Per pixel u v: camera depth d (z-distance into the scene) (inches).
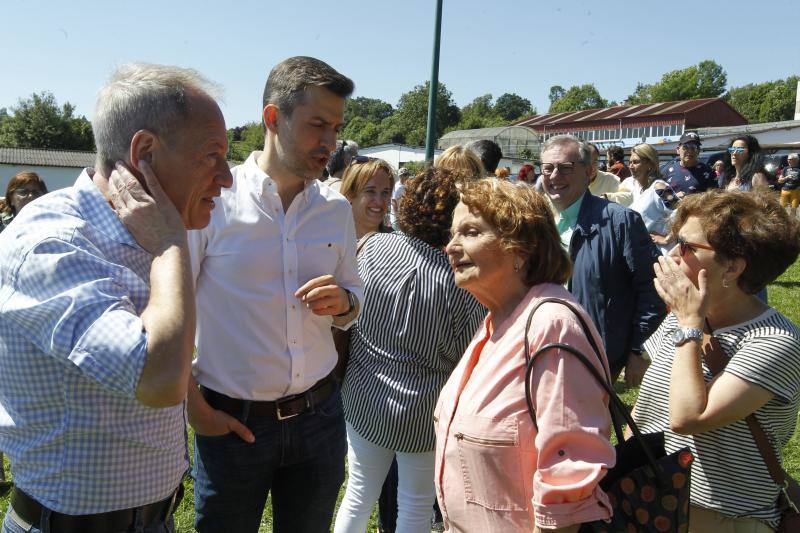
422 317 98.0
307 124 86.1
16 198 197.3
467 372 74.6
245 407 87.0
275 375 87.7
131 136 58.8
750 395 71.2
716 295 77.5
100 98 60.8
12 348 56.4
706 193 79.4
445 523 74.9
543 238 71.3
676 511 64.1
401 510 104.7
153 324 53.4
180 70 61.3
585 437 61.9
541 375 63.7
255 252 86.7
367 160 165.0
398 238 104.8
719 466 75.6
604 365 67.4
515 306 73.5
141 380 52.4
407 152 1314.0
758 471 74.3
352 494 108.6
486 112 3260.3
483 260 72.0
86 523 58.7
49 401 56.7
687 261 78.0
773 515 75.2
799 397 75.9
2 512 144.6
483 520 68.0
